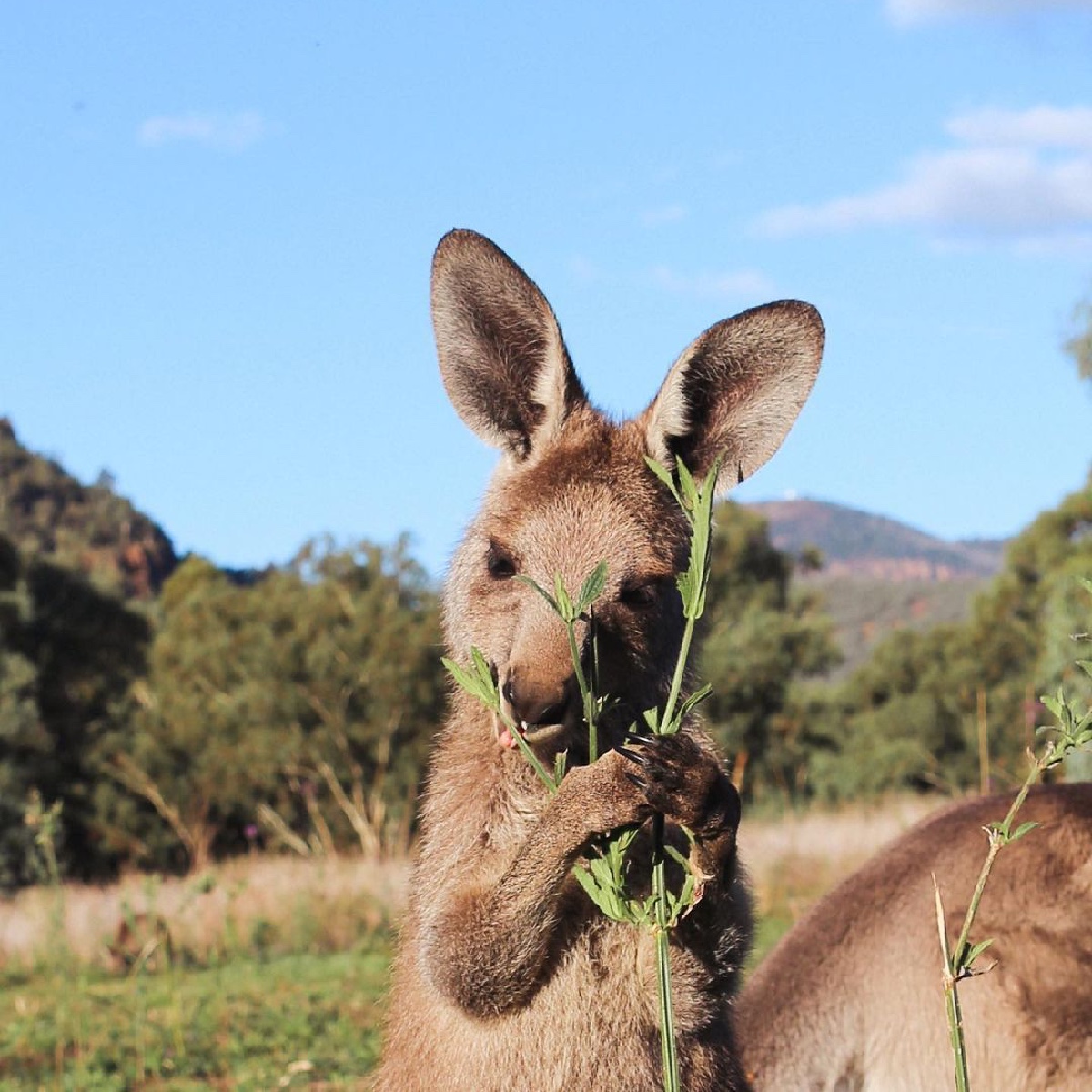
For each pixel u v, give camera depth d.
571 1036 4.20
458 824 4.43
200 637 40.03
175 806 37.84
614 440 4.56
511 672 4.05
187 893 14.12
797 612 52.47
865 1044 5.50
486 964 4.03
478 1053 4.29
